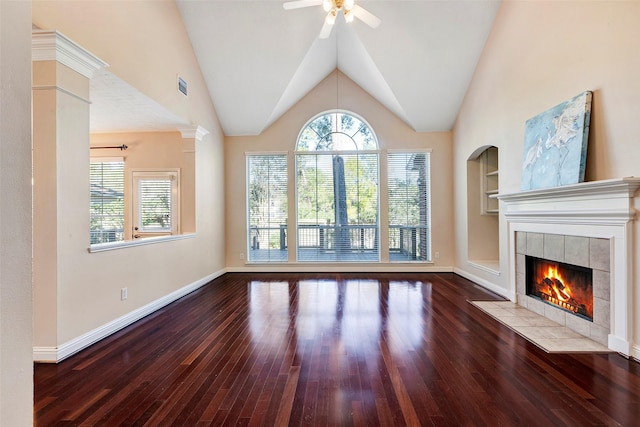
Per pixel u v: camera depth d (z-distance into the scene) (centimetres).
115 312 316
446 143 606
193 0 426
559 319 325
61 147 255
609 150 263
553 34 325
